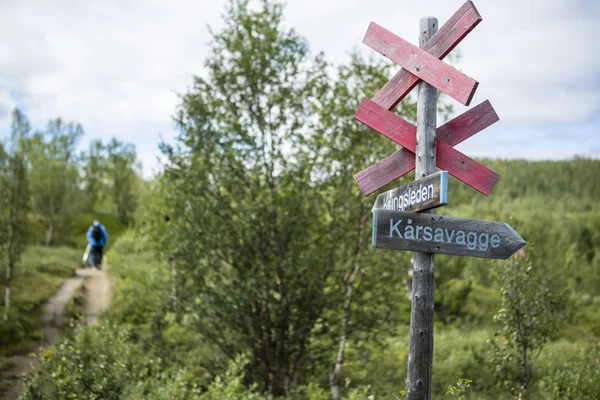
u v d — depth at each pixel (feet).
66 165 172.96
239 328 50.83
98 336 39.32
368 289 53.67
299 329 51.72
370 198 53.47
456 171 19.13
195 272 50.98
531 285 39.58
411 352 18.83
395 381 52.95
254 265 51.16
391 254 53.93
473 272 96.63
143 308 75.82
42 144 178.70
